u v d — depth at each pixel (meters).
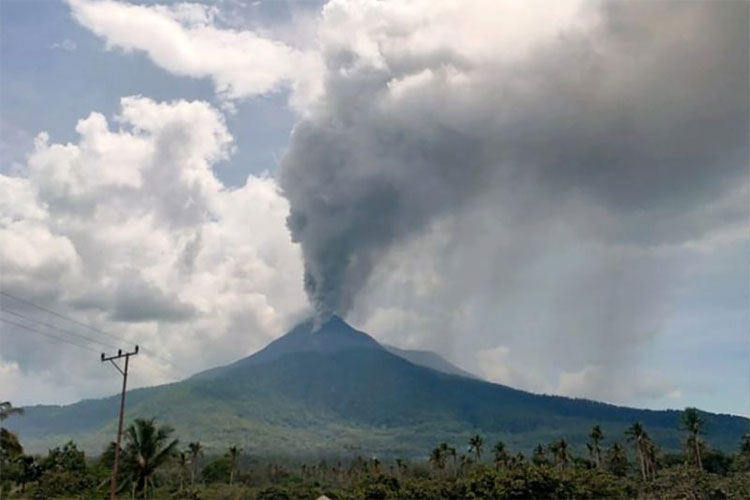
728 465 144.75
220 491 135.12
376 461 178.25
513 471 103.69
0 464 96.69
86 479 108.06
